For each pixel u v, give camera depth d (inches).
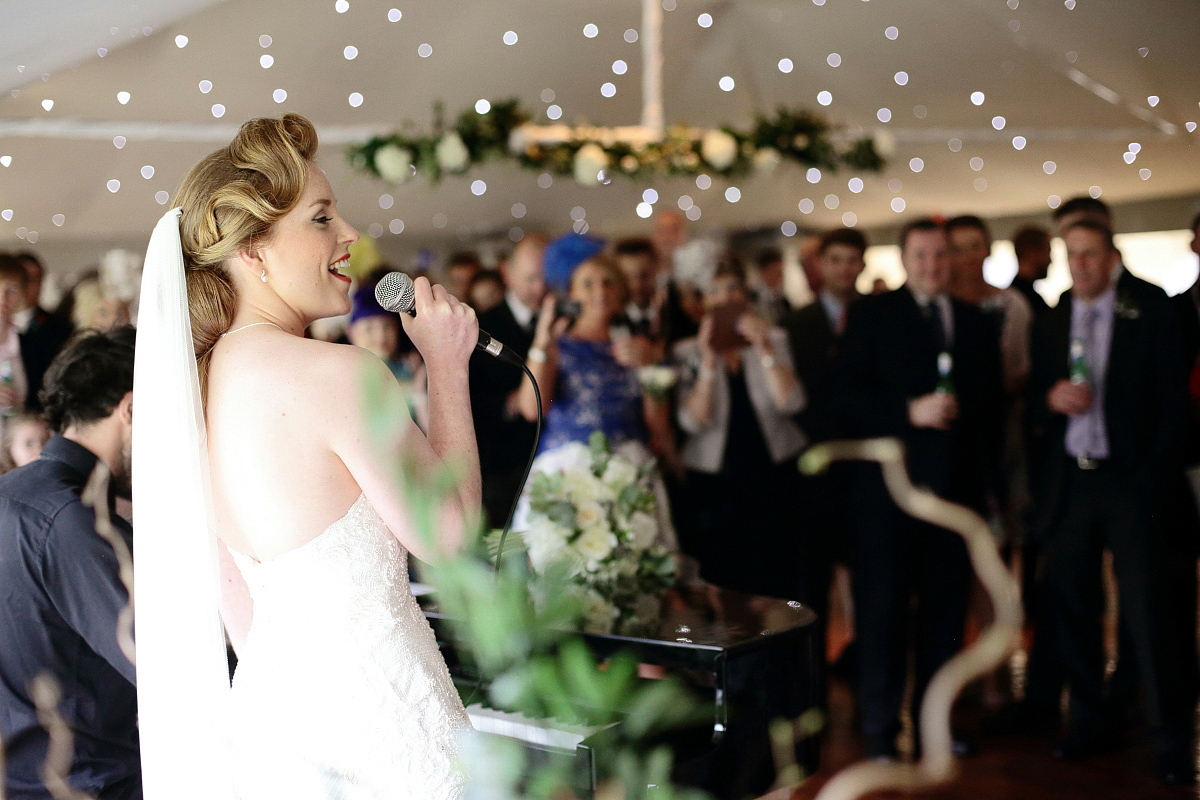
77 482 75.5
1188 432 130.7
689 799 32.6
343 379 55.1
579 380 148.7
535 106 248.1
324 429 54.9
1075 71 218.5
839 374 146.3
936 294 143.3
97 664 74.6
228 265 59.1
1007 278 351.6
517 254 184.4
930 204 330.6
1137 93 220.5
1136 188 296.0
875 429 140.6
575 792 68.2
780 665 82.0
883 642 138.4
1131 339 130.8
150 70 193.5
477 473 57.5
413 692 57.3
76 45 166.6
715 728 76.7
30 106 200.4
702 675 84.6
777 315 238.5
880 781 29.3
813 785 125.7
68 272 295.1
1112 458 132.5
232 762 57.3
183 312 57.9
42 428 106.7
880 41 223.5
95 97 200.7
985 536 30.7
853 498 142.3
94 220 276.4
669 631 82.5
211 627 58.1
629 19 216.4
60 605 72.2
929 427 138.8
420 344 58.2
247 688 57.6
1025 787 126.3
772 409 165.9
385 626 57.2
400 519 54.8
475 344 60.5
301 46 201.0
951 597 139.5
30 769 71.7
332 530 56.4
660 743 71.7
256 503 56.7
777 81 248.2
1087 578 136.6
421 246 355.9
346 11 193.3
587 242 156.5
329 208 60.5
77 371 76.9
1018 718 145.4
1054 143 268.5
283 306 60.1
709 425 165.8
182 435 57.3
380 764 55.9
